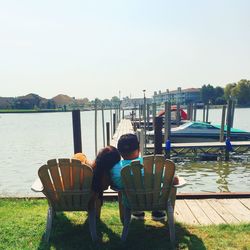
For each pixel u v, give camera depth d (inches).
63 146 1263.5
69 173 199.2
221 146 813.2
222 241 197.9
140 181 197.8
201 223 235.5
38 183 220.5
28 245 197.0
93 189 204.1
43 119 4008.4
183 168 737.0
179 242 197.5
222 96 5132.9
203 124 968.9
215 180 627.5
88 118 3764.8
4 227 222.5
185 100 5511.8
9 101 6924.2
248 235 206.4
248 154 839.7
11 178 701.9
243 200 291.7
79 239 205.2
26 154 1079.0
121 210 224.5
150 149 810.2
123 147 213.8
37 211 262.8
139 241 200.8
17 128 2432.3
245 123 2038.6
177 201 290.2
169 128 896.3
